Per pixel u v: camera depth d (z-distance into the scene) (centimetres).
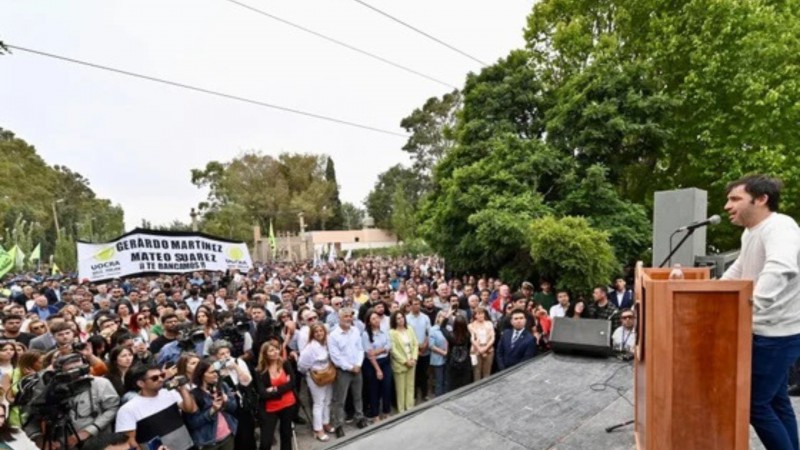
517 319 622
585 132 1116
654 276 247
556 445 340
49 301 1041
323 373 584
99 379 385
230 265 1066
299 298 912
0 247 1051
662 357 199
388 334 664
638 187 1334
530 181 1100
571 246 812
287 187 5038
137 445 365
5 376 414
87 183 6194
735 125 1120
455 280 1109
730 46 1099
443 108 4372
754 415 207
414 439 375
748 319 190
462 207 1094
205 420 400
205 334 598
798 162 1082
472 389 470
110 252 915
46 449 346
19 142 4788
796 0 1173
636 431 247
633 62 1198
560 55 1427
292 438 521
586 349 561
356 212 6331
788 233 193
